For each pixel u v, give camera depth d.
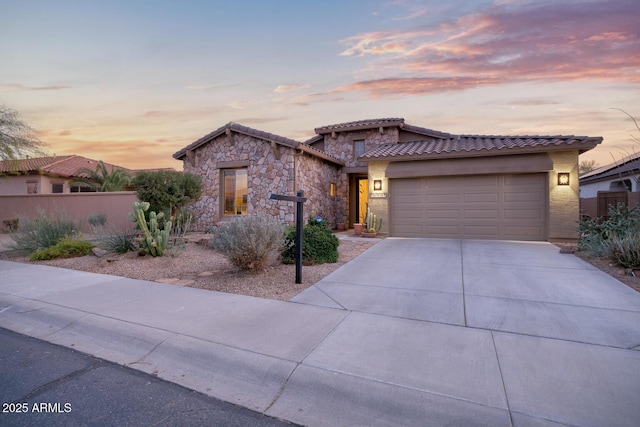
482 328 4.19
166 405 2.90
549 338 3.87
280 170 13.88
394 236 13.09
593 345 3.68
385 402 2.81
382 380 3.06
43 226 10.66
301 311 4.88
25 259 9.76
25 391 3.12
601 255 8.21
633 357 3.40
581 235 9.78
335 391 2.99
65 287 6.40
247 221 6.89
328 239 8.33
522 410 2.61
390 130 16.61
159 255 8.81
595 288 5.86
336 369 3.26
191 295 5.74
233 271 7.27
